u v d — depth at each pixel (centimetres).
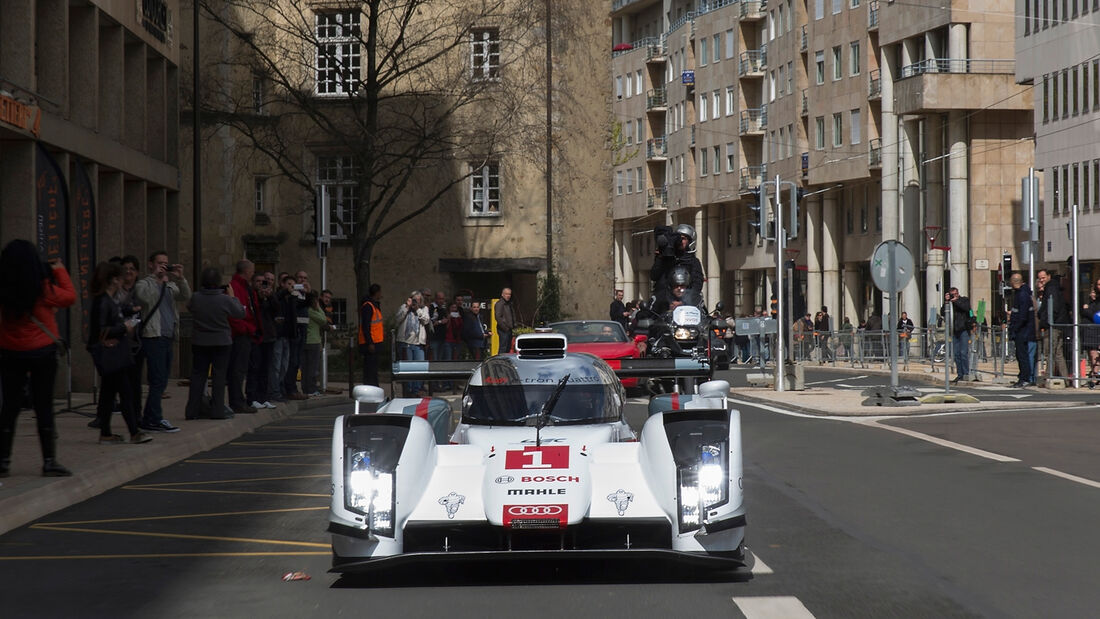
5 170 2164
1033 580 772
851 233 6588
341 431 812
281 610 720
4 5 2155
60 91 2338
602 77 4309
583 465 811
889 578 782
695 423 816
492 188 4231
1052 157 4922
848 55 6375
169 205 3180
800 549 880
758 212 2841
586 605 721
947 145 5394
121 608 729
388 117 3962
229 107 3869
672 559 761
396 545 777
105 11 2550
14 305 1152
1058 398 2286
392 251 4194
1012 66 5338
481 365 999
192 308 1791
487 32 3872
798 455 1423
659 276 2048
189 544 938
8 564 866
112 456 1347
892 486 1174
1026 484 1177
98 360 1441
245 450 1571
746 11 7806
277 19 3909
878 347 3956
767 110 7669
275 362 2127
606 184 4291
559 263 4234
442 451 848
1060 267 5003
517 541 771
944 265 5447
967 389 2661
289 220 4122
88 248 2506
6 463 1162
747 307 8194
